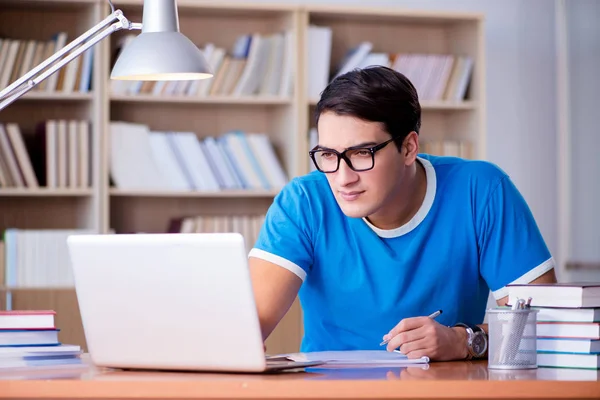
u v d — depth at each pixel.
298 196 2.30
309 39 4.75
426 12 4.84
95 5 4.43
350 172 1.99
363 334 2.30
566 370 1.73
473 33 4.98
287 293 2.21
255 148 4.68
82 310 1.78
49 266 4.34
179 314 1.67
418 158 2.35
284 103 4.72
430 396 1.47
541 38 5.44
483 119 4.91
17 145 4.39
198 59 2.12
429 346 1.94
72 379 1.54
